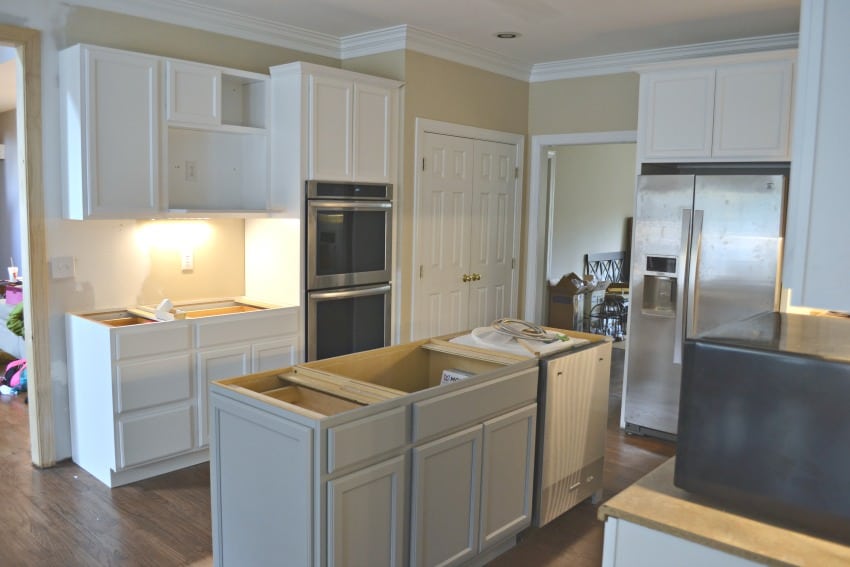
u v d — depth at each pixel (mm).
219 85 3908
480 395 2635
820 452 1408
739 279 3916
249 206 4371
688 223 4047
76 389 3709
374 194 4488
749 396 1485
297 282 4160
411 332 4844
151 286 4047
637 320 4395
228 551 2455
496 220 5477
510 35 4527
